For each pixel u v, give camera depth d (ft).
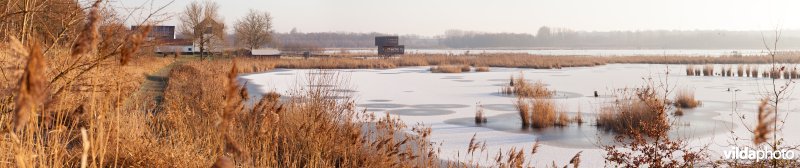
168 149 18.38
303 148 22.88
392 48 271.28
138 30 12.34
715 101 67.00
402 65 183.73
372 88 88.94
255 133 17.72
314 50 365.20
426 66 183.01
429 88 90.07
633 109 44.96
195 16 141.79
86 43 7.32
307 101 31.04
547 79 113.09
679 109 53.83
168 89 51.90
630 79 111.34
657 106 23.38
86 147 6.79
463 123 50.85
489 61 195.21
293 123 25.45
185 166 17.40
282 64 164.14
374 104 65.98
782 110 55.83
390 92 81.87
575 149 38.27
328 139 23.38
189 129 23.04
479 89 88.43
